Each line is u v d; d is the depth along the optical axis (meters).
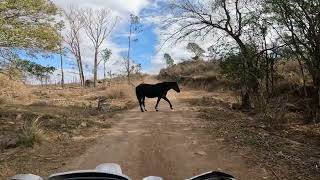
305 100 19.62
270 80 22.58
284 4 16.12
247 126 15.91
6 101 24.70
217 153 11.27
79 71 66.19
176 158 10.87
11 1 16.78
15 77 19.12
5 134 14.48
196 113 20.62
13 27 17.33
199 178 4.74
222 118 18.48
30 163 10.38
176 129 15.43
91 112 21.67
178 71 66.06
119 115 20.27
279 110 18.45
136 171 9.66
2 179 8.92
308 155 11.00
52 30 18.66
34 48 18.27
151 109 23.70
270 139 13.08
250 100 22.19
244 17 21.16
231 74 22.61
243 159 10.53
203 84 50.03
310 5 15.47
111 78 65.44
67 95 36.22
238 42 21.83
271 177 8.96
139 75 65.81
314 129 15.27
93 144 12.80
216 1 21.73
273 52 19.70
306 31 16.20
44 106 24.38
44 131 14.67
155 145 12.54
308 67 17.36
